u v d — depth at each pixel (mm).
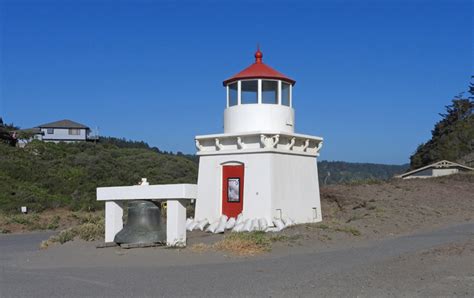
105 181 55188
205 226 20031
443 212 25891
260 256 13711
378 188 33500
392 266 11344
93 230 18547
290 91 21562
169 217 15492
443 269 10938
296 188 20812
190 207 27047
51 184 50531
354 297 8516
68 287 9789
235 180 20469
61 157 63250
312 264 12047
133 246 15336
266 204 19484
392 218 22641
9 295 9148
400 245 15414
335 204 28859
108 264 13047
